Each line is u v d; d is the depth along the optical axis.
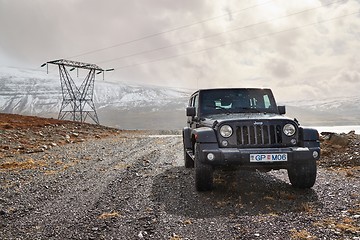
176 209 4.85
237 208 4.77
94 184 6.81
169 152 13.13
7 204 5.27
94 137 22.42
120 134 28.52
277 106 7.21
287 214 4.36
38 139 17.56
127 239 3.68
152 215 4.57
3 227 4.18
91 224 4.23
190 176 7.57
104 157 11.48
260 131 5.46
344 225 3.76
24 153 12.68
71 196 5.78
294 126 5.53
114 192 6.04
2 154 12.08
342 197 5.07
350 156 8.62
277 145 5.44
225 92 7.34
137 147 15.46
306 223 3.94
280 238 3.50
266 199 5.20
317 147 5.41
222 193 5.71
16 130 20.23
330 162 8.51
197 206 4.97
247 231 3.78
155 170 8.55
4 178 7.49
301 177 5.65
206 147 5.45
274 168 5.59
